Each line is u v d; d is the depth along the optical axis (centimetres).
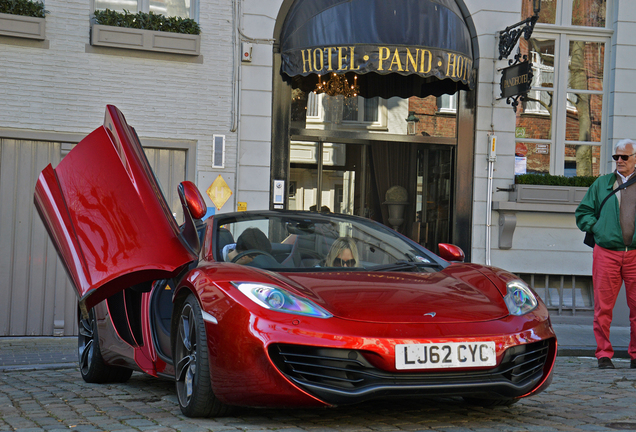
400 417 333
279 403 294
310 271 361
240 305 303
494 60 884
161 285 415
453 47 785
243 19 819
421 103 889
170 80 793
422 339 289
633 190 555
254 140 824
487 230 877
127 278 355
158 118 790
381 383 284
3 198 740
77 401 390
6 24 732
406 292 325
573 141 929
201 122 804
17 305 743
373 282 337
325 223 420
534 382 317
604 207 561
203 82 804
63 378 500
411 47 762
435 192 905
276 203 834
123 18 775
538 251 882
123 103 779
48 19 754
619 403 387
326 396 289
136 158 377
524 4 925
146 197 371
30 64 747
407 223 912
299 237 396
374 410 349
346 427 307
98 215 373
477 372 298
